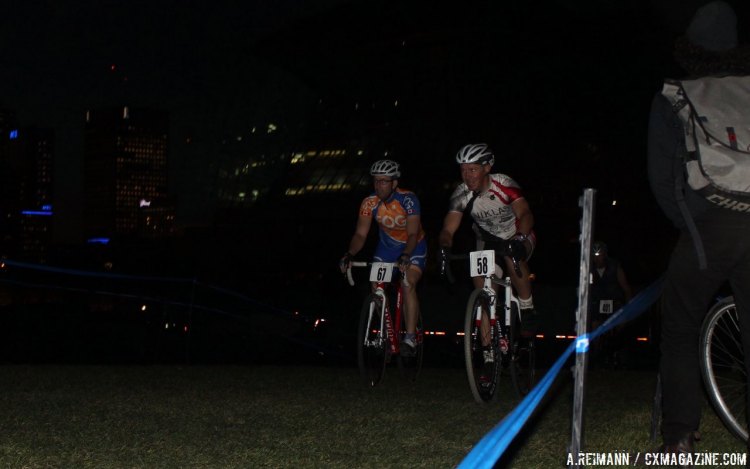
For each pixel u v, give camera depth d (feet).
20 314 74.28
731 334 14.16
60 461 12.32
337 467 12.11
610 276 35.14
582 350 8.87
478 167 20.95
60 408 17.06
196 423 15.56
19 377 22.20
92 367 25.31
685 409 11.64
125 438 14.06
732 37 10.74
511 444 13.75
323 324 80.33
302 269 254.47
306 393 20.07
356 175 252.01
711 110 10.11
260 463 12.32
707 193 10.01
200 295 103.71
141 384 21.16
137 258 308.19
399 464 12.30
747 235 10.36
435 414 17.01
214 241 290.35
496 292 21.26
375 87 258.78
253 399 18.78
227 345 74.33
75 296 115.24
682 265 11.03
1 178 532.32
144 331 70.13
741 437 13.82
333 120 273.75
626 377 25.21
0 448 13.16
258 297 110.32
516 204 21.07
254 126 311.27
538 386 22.82
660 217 174.91
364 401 18.80
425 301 59.41
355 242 25.09
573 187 198.70
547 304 54.65
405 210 24.14
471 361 19.04
